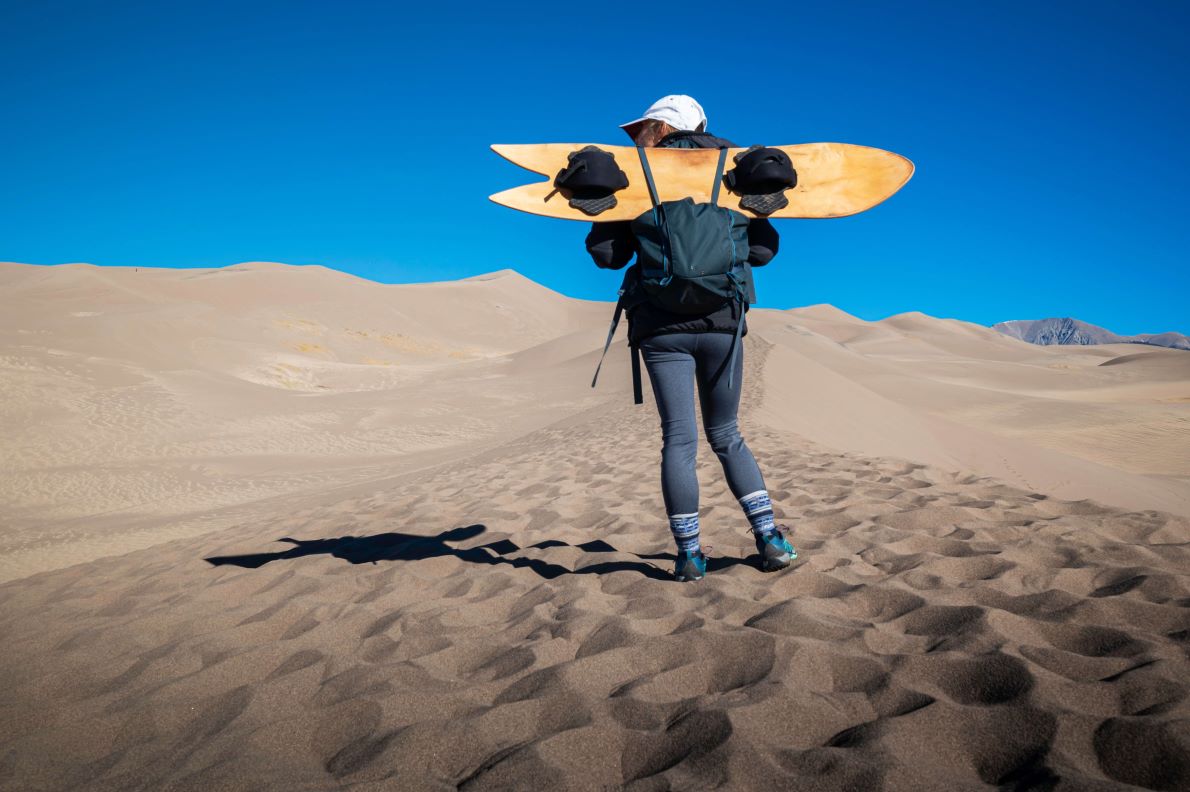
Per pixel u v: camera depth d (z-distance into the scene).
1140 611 2.27
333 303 84.50
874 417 18.36
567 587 2.98
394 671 2.20
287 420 25.75
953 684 1.85
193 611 3.17
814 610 2.42
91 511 14.25
